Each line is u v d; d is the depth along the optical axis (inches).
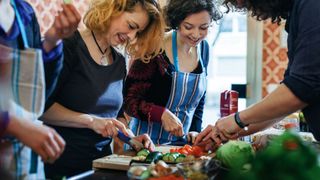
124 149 69.7
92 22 62.0
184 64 78.7
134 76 75.5
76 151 62.0
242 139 65.2
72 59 60.3
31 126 37.9
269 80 122.2
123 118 74.5
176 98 77.5
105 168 52.1
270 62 121.7
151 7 64.2
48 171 61.0
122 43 64.2
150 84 75.7
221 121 60.2
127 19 61.7
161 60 75.4
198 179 40.2
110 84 65.3
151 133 77.0
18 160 40.8
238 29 126.0
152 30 68.5
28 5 46.8
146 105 74.7
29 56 40.6
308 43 50.1
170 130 71.9
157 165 42.5
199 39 74.1
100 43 64.5
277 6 55.5
